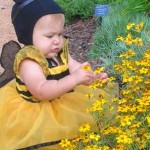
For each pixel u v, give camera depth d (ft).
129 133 3.68
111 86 4.76
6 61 4.87
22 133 4.24
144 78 4.52
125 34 6.60
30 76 4.19
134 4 7.28
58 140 4.16
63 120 4.29
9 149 4.14
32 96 4.35
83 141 3.86
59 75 4.43
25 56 4.20
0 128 4.31
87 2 8.48
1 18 8.86
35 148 4.12
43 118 4.22
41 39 4.29
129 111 4.01
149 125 3.77
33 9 4.23
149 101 3.87
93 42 6.91
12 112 4.33
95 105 3.95
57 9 4.27
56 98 4.35
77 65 4.75
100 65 6.15
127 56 4.69
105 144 4.00
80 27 7.93
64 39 4.68
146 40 5.92
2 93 4.50
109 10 7.58
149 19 6.89
